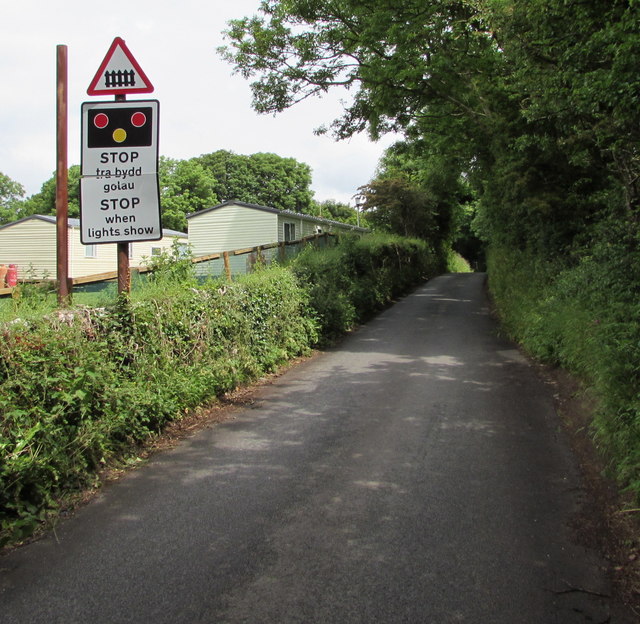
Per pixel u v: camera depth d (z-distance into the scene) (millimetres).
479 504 4047
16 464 3820
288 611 2848
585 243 11898
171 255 7531
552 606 2867
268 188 63250
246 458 5059
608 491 4195
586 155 10312
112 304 5879
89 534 3688
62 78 5973
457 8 11922
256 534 3654
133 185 5805
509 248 17328
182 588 3061
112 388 4988
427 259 31609
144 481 4570
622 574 3148
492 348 10547
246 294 8406
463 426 5883
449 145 17984
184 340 6738
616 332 5922
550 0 6422
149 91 5793
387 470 4715
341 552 3410
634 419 4387
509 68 12000
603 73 5973
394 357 9867
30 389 4234
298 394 7379
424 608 2855
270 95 15531
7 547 3539
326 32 14383
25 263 26078
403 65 12852
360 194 33719
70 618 2812
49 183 53000
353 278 15477
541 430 5707
